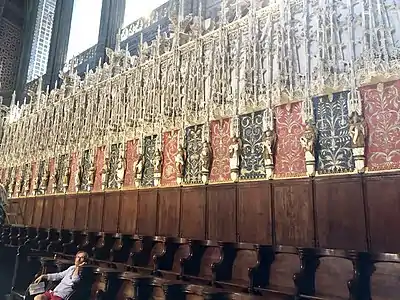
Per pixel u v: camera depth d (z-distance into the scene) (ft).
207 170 27.84
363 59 21.59
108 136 39.17
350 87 21.49
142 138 34.65
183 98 31.60
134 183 34.58
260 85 26.37
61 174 45.73
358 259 14.28
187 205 28.76
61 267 20.51
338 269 15.53
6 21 78.64
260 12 27.84
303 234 21.65
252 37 27.48
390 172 19.10
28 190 51.75
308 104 23.09
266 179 24.14
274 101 25.02
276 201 23.36
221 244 19.70
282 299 15.43
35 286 19.10
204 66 30.60
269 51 26.40
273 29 26.84
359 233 19.49
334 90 22.20
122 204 35.04
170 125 32.24
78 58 61.21
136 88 37.19
